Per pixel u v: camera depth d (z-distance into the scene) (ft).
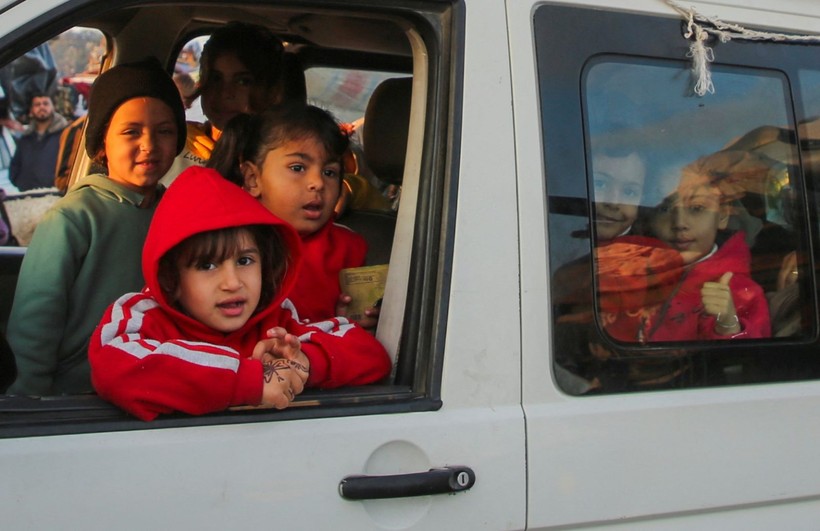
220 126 9.25
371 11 6.17
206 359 5.51
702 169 6.81
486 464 5.98
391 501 5.80
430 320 6.04
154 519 5.32
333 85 10.23
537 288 6.21
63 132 13.04
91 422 5.38
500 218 6.17
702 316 6.72
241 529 5.47
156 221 6.03
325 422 5.75
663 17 6.79
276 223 6.07
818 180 7.17
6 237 12.42
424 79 6.35
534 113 6.33
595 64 6.57
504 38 6.33
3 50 5.32
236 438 5.53
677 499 6.40
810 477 6.75
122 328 5.71
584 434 6.20
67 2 5.48
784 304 6.99
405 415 5.89
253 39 9.04
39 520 5.14
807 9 7.27
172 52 9.67
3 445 5.19
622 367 6.40
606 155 6.52
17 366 6.81
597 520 6.22
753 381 6.76
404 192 6.53
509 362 6.12
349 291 7.42
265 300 6.33
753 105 7.02
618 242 6.51
